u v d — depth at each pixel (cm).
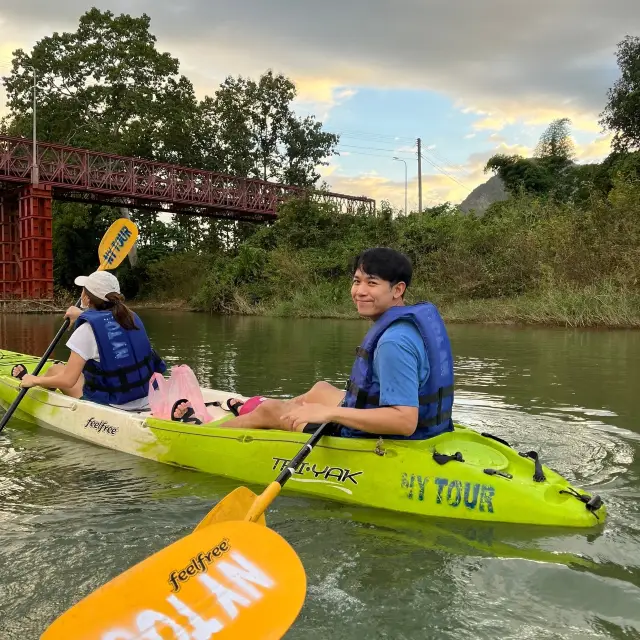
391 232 2123
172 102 3206
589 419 449
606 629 183
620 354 812
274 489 231
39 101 3078
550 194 2436
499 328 1246
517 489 261
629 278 1327
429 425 281
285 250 2267
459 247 1856
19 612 196
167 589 181
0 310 2139
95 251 3219
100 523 264
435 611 194
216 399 463
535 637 179
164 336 1147
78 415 412
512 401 513
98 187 2520
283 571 186
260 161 3766
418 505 270
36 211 2294
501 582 211
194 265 2928
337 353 853
